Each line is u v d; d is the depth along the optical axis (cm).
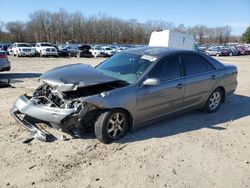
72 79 473
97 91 489
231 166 426
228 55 4594
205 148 481
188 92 585
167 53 566
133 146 473
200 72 619
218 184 378
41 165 402
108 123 471
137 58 561
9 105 675
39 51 3275
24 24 8900
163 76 541
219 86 664
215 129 572
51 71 533
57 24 8925
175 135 528
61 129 464
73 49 3512
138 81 504
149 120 534
